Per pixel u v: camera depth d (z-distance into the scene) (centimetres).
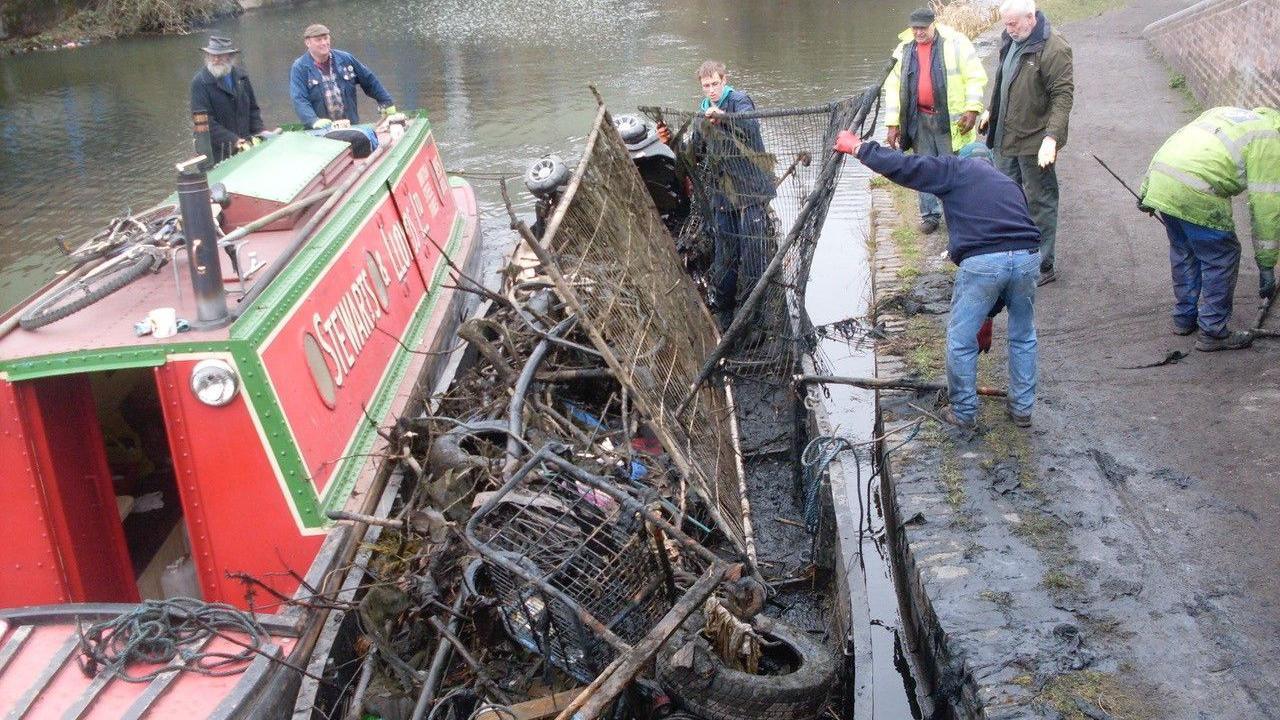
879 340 814
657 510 555
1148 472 611
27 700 462
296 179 745
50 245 1380
